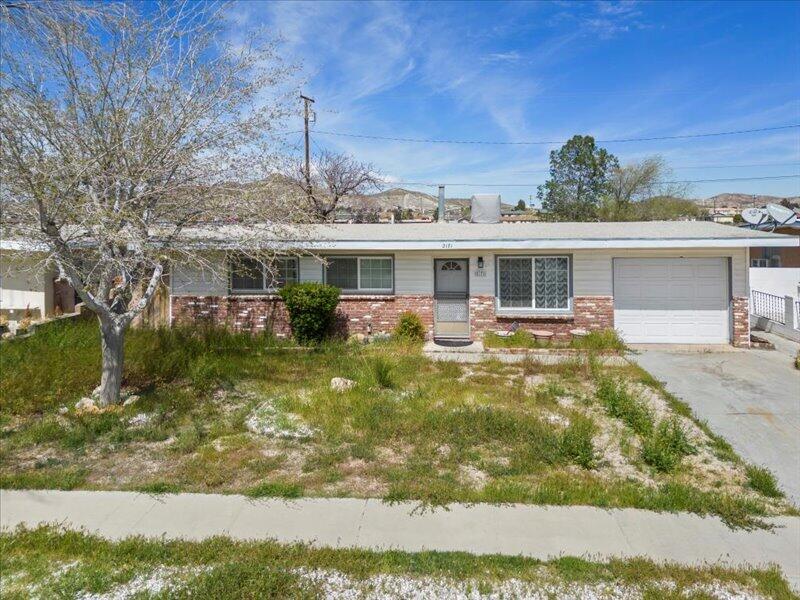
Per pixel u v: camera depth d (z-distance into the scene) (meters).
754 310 17.20
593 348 12.70
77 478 6.04
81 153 7.92
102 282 8.29
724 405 8.73
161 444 7.01
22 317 14.91
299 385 9.64
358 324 14.71
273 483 5.89
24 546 4.74
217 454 6.64
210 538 4.85
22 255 8.87
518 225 17.34
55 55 8.02
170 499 5.61
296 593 4.06
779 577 4.22
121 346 8.58
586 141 42.25
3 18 7.33
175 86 8.65
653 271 14.05
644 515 5.25
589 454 6.34
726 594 4.05
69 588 4.14
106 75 8.30
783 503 5.50
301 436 7.16
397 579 4.27
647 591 4.07
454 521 5.14
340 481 5.99
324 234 14.56
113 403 8.34
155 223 8.80
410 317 14.19
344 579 4.27
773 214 22.09
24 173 7.09
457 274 14.59
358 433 7.28
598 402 8.70
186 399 8.60
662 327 14.09
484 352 12.88
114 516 5.27
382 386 9.49
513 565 4.43
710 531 4.96
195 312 14.84
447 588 4.15
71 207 7.31
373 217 31.67
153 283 8.70
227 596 3.98
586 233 14.51
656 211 41.34
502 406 8.25
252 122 9.14
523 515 5.25
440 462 6.40
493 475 6.09
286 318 14.59
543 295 14.31
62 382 8.91
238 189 9.02
